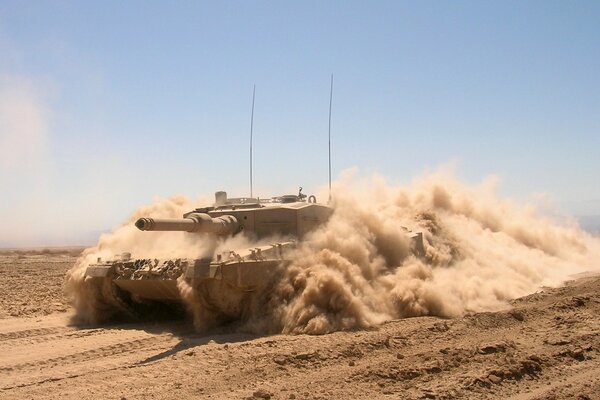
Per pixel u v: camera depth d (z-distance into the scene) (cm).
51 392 1092
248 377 1142
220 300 1667
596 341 1414
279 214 1927
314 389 1068
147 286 1780
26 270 3847
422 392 1043
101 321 1888
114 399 1032
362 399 1016
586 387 1098
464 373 1163
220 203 2162
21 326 1780
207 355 1323
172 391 1069
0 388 1130
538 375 1174
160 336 1608
